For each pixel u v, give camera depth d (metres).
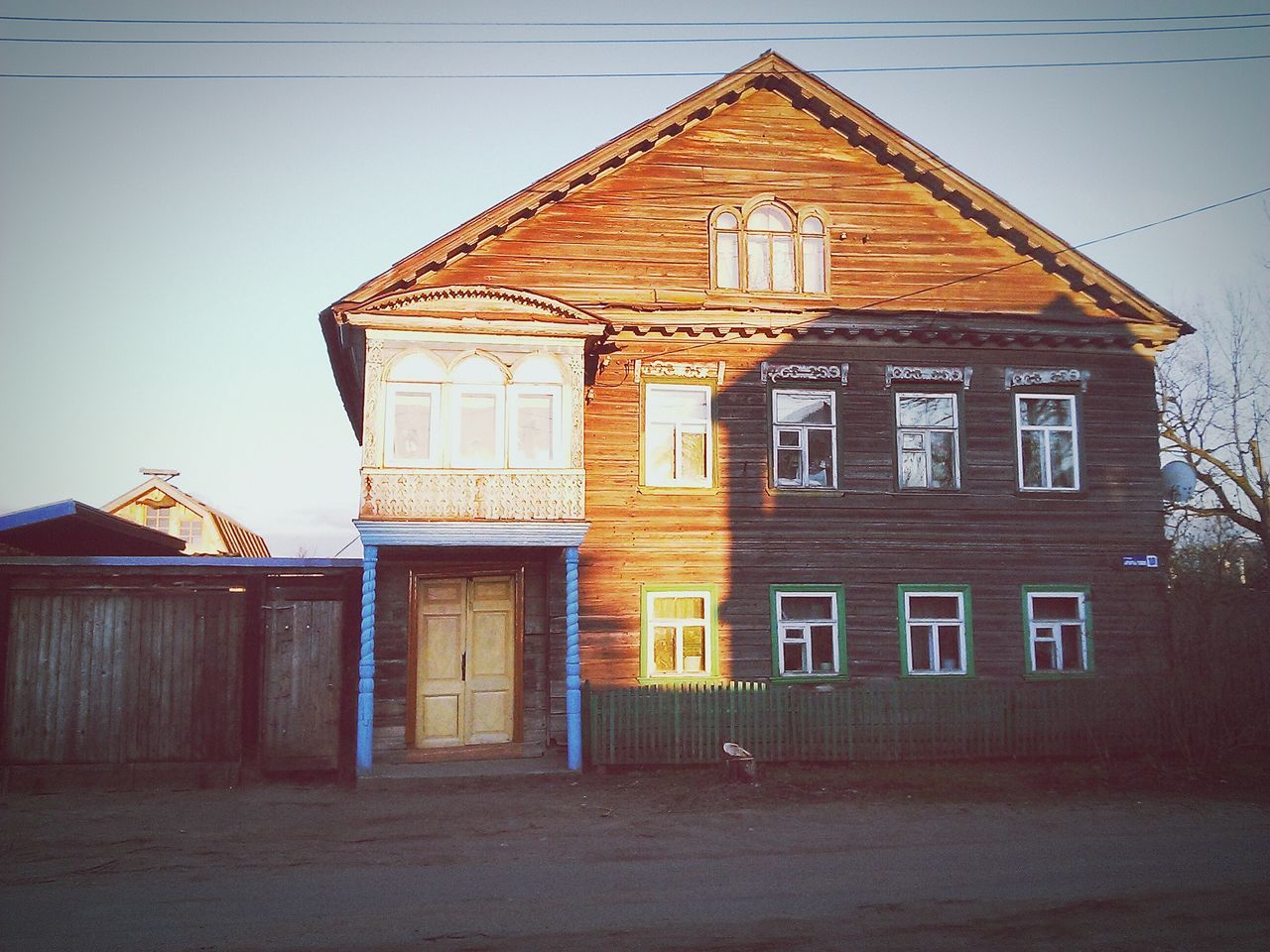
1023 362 20.25
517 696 17.75
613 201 19.77
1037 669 19.41
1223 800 14.00
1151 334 20.48
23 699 15.23
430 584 18.02
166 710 15.50
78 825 12.59
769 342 19.58
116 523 17.61
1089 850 11.16
